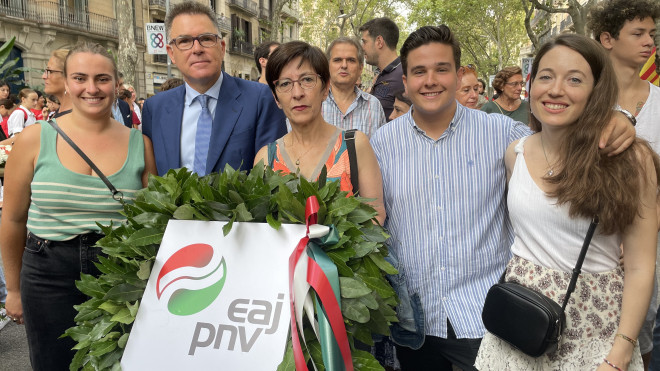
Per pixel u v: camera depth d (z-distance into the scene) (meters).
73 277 2.25
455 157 2.23
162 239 1.66
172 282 1.62
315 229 1.61
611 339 1.66
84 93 2.22
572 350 1.67
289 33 44.53
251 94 2.63
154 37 11.03
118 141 2.39
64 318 2.27
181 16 2.47
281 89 2.13
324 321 1.50
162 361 1.54
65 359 2.31
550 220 1.71
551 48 1.68
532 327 1.63
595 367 1.64
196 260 1.62
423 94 2.18
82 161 2.26
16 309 2.47
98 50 2.27
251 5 36.44
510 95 5.73
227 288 1.59
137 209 1.73
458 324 2.17
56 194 2.20
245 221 1.64
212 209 1.65
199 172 2.52
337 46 3.89
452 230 2.22
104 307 1.62
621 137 1.59
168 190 1.72
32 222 2.25
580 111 1.64
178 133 2.56
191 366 1.52
